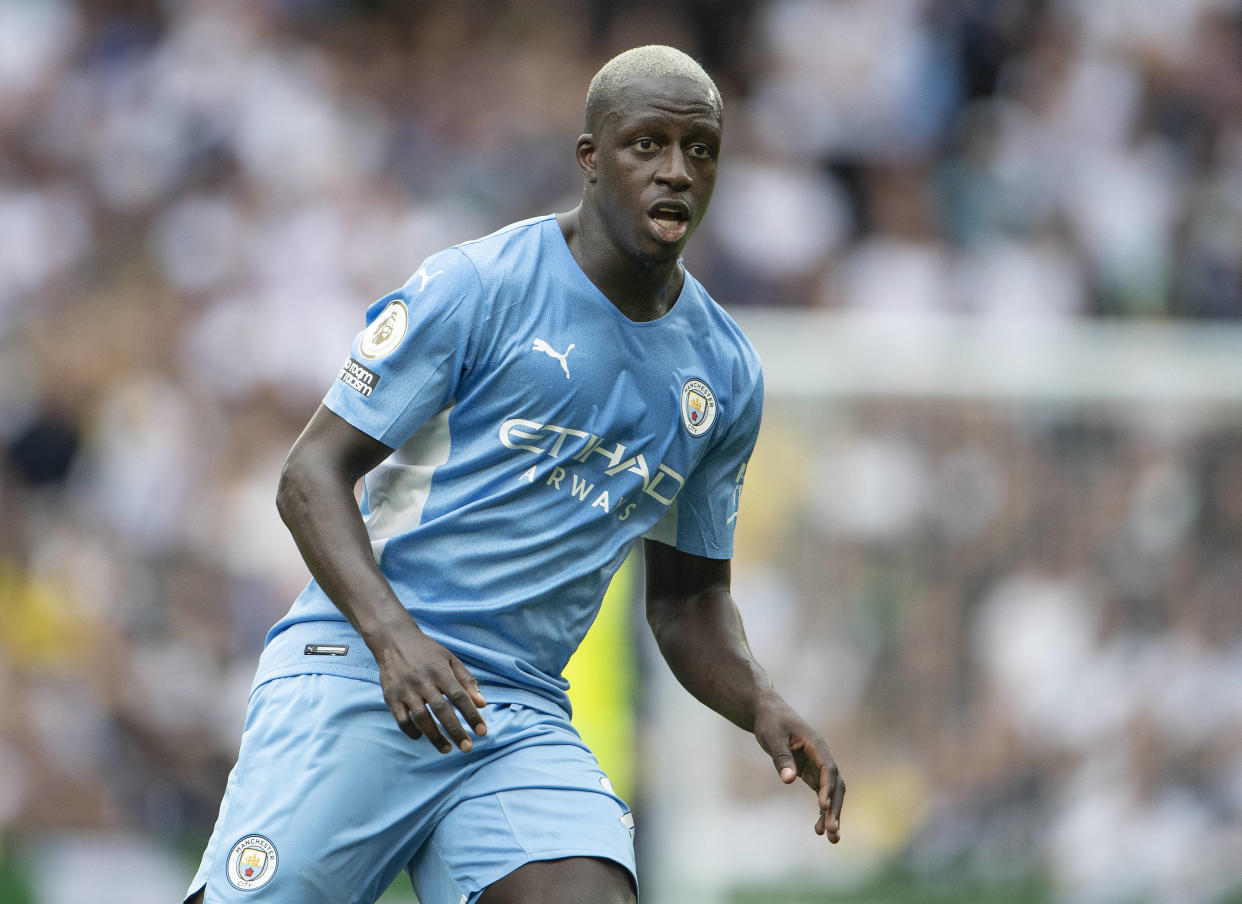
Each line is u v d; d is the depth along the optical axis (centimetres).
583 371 1326
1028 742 3045
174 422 3872
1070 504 3105
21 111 4347
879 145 4497
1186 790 3045
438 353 1302
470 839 1323
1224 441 3116
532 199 4372
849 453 3127
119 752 3369
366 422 1291
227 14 4553
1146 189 4431
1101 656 3066
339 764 1309
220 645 3525
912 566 3095
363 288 4172
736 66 4697
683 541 1491
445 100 4503
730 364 1430
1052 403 3123
